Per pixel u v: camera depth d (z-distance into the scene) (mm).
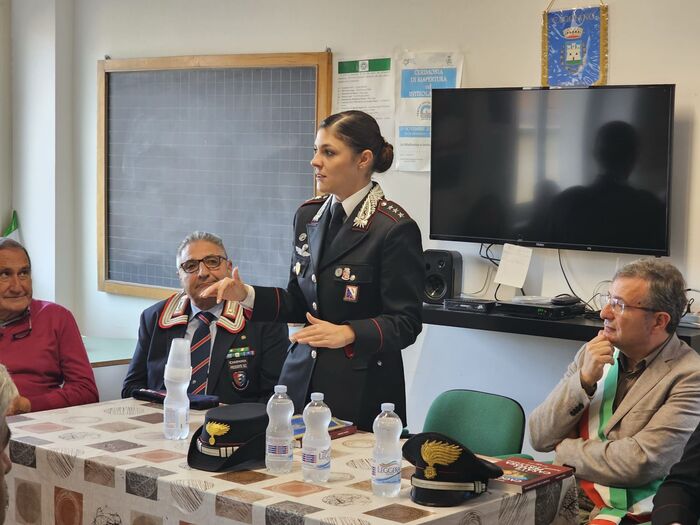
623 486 2533
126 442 2410
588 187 3889
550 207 3988
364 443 2463
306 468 2109
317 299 2721
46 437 2445
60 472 2299
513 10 4117
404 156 4453
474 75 4242
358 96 4578
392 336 2506
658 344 2613
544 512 2145
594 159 3865
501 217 4113
